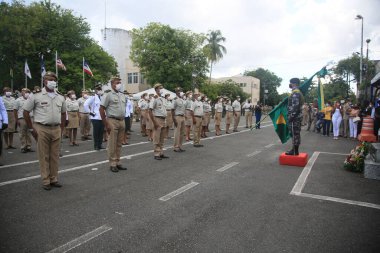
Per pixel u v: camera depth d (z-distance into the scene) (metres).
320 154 10.35
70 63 35.03
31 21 33.88
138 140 13.27
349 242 3.83
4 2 33.91
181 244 3.69
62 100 6.05
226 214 4.66
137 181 6.41
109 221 4.31
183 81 38.50
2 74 33.97
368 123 10.94
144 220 4.37
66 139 13.26
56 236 3.82
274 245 3.71
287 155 8.41
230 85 54.50
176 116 10.23
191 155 9.65
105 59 39.09
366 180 6.81
